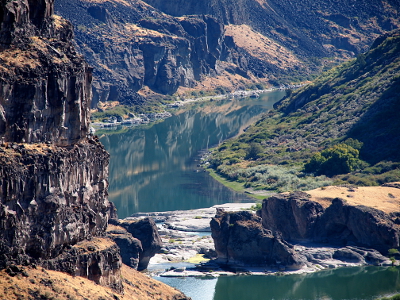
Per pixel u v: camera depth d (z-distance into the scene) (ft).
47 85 542.98
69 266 559.79
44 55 546.26
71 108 567.18
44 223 531.50
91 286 566.77
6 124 515.91
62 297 517.96
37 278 519.60
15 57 533.14
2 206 498.69
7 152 508.94
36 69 533.14
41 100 536.42
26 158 516.32
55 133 553.23
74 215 574.15
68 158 560.20
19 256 516.32
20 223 513.45
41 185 526.57
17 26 544.62
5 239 506.48
